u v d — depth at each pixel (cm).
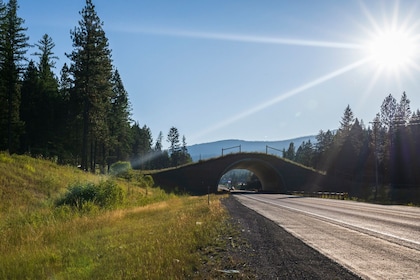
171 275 636
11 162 2631
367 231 1280
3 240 1052
